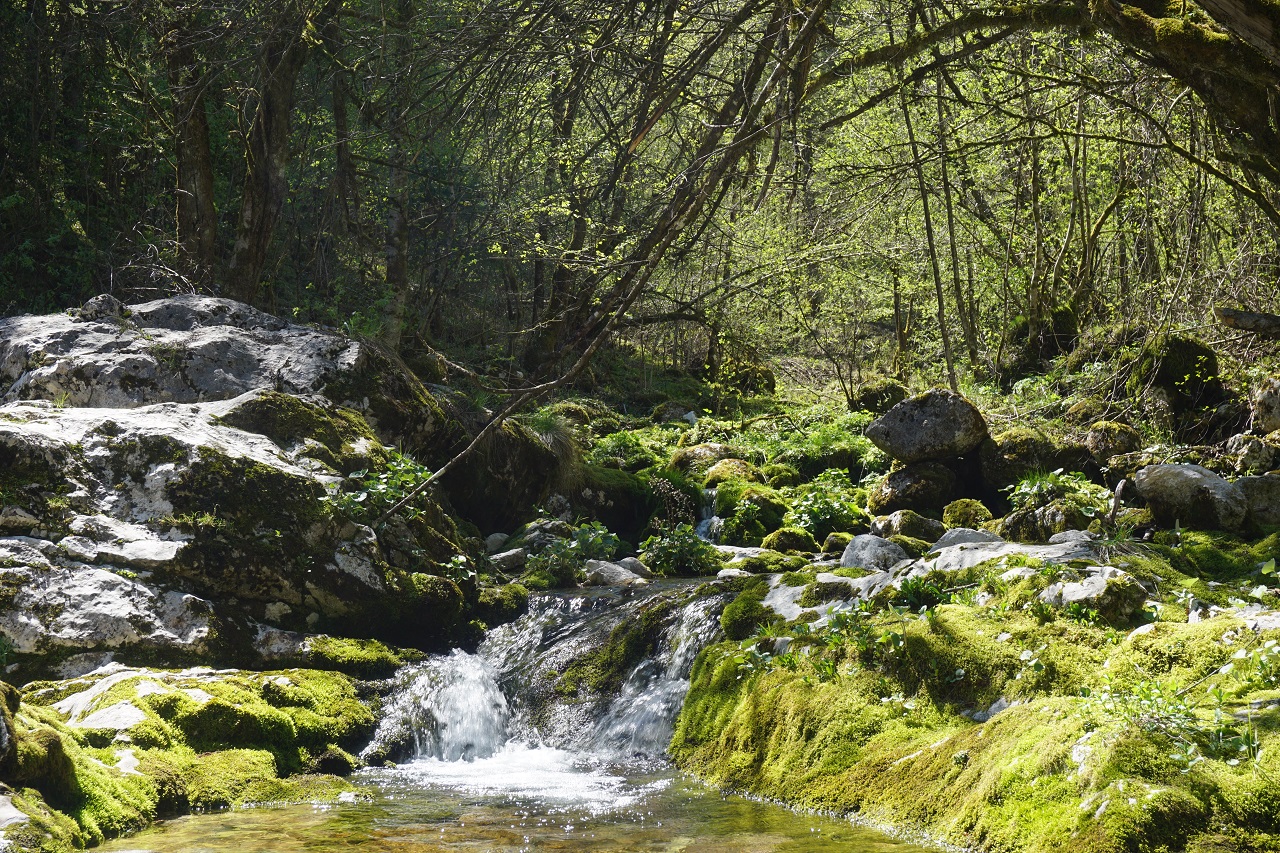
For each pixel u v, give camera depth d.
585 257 11.21
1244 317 7.90
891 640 5.63
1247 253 11.71
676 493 11.46
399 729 6.37
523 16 8.30
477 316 18.31
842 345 19.97
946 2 8.97
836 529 10.69
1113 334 13.97
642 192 12.28
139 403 8.42
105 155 15.10
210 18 12.45
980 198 16.06
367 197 15.53
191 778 5.18
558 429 11.17
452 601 7.66
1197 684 4.47
